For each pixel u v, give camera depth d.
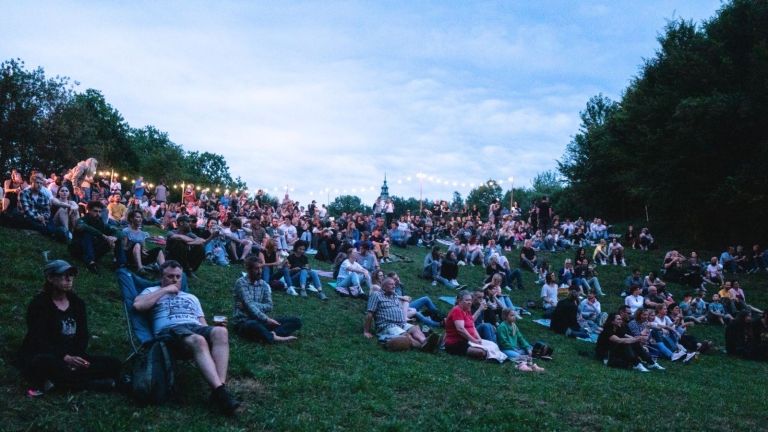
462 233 28.39
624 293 22.17
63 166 43.59
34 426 5.25
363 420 6.49
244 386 7.25
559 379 9.95
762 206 31.08
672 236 37.06
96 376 6.45
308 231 23.52
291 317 10.29
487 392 8.29
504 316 12.23
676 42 37.38
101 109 70.56
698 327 19.38
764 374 13.99
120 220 19.41
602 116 57.81
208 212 25.19
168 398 6.39
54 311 6.41
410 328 11.76
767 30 32.03
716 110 30.64
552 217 36.72
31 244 11.59
